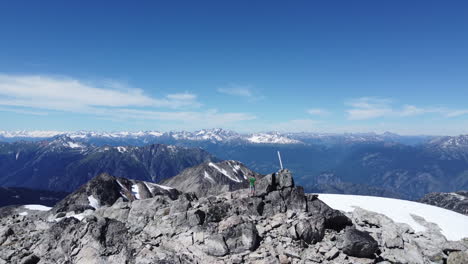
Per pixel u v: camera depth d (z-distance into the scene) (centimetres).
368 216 3512
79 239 2786
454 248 2897
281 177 3372
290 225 2766
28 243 2948
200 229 2711
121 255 2538
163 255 2456
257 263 2322
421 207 4791
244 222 2730
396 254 2664
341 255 2447
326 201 5153
